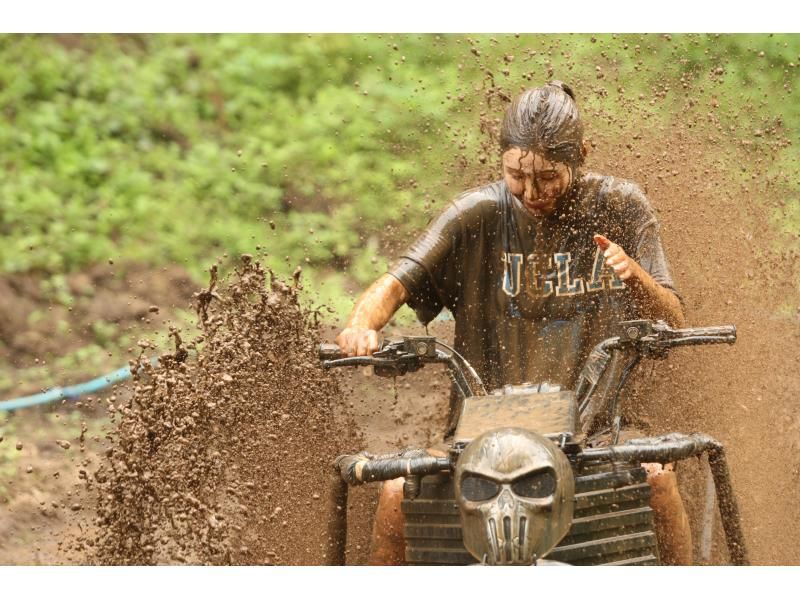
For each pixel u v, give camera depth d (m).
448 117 21.81
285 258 18.80
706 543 8.77
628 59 20.09
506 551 5.81
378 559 7.77
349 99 22.42
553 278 8.88
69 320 16.67
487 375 9.06
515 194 8.54
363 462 7.03
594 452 6.76
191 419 8.62
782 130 17.92
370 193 20.44
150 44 23.33
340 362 7.71
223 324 9.19
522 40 21.30
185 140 21.58
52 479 12.20
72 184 19.86
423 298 9.24
